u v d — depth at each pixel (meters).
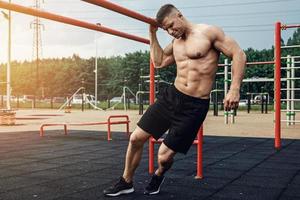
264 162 4.45
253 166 4.18
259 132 8.41
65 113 19.80
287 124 10.38
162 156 2.76
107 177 3.59
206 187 3.14
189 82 2.61
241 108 25.09
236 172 3.82
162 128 2.74
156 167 4.09
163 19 2.55
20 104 36.34
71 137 7.54
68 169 4.03
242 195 2.87
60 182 3.36
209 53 2.60
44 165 4.29
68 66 57.78
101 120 13.35
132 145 2.79
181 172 3.81
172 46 2.84
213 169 3.98
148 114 2.75
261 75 34.56
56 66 59.09
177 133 2.65
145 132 2.74
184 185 3.22
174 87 2.68
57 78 57.31
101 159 4.75
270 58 41.41
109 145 6.26
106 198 2.77
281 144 6.23
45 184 3.27
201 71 2.59
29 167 4.15
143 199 2.74
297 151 5.41
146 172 3.79
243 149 5.63
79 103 37.47
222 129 9.16
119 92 50.09
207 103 2.65
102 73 55.19
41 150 5.62
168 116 2.68
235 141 6.68
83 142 6.69
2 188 3.11
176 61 2.71
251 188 3.11
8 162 4.50
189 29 2.62
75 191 3.00
